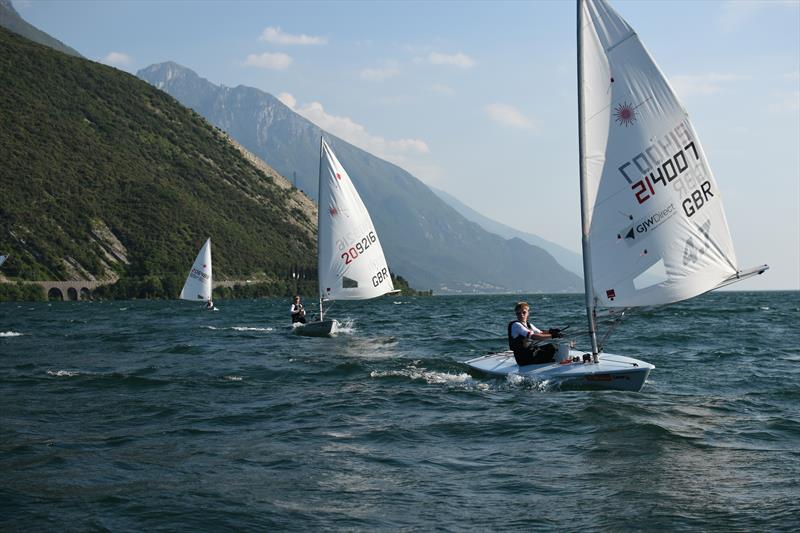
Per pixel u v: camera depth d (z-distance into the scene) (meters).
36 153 192.38
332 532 7.54
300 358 23.66
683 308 64.38
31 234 158.88
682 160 14.59
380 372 19.39
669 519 7.82
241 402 15.29
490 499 8.59
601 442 11.34
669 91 14.46
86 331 40.91
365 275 32.00
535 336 16.91
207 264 83.94
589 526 7.66
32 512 8.11
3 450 11.02
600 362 16.11
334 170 31.62
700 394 15.75
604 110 14.82
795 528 7.49
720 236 14.73
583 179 15.08
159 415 13.88
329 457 10.59
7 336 36.44
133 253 175.38
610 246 15.02
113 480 9.38
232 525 7.73
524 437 11.75
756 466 9.91
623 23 14.55
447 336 33.03
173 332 39.00
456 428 12.45
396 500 8.59
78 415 13.91
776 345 27.27
